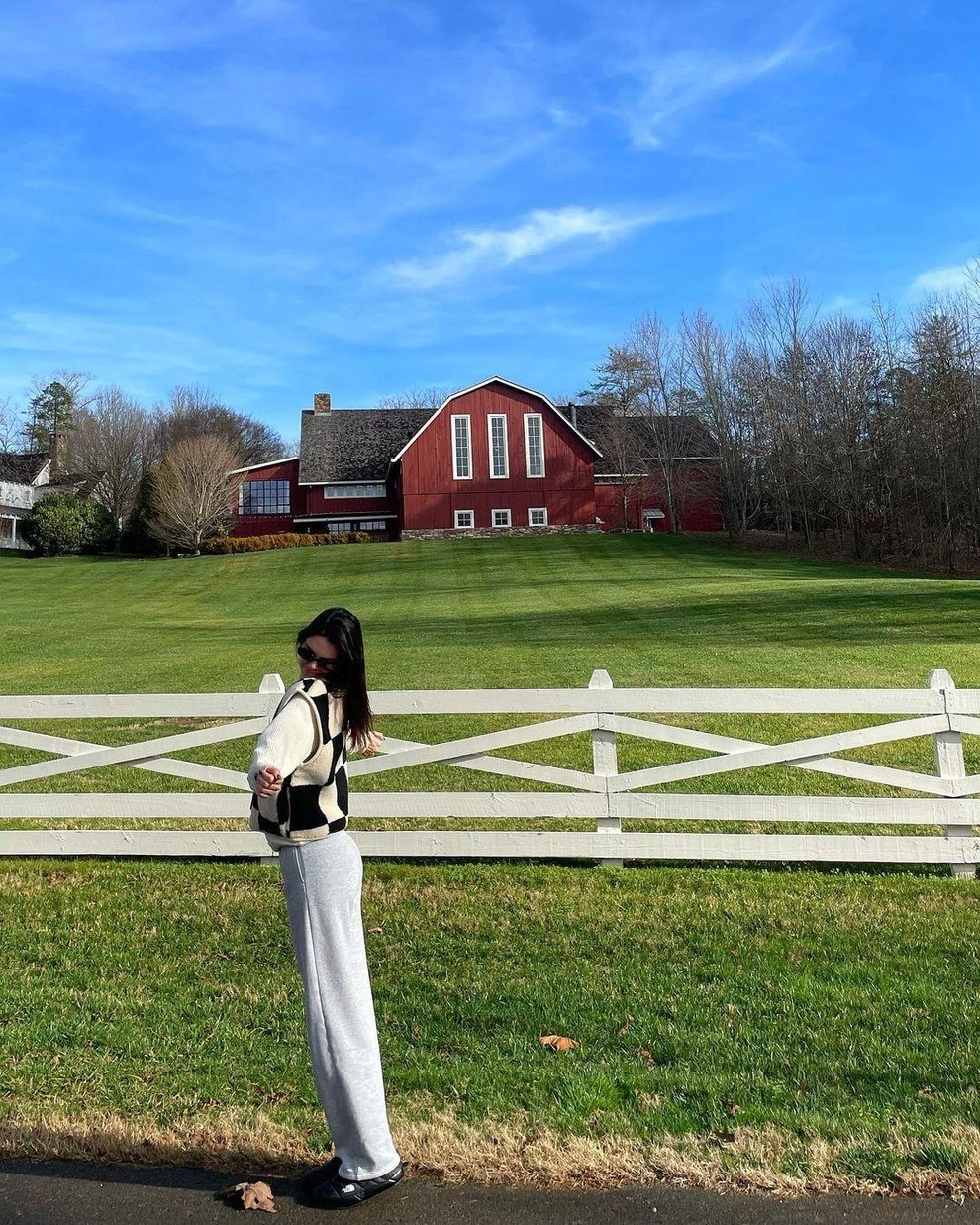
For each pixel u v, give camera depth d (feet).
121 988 15.08
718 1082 11.76
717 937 16.78
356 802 21.34
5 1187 9.93
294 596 106.73
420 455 157.28
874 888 19.13
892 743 32.78
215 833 21.66
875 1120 10.76
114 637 76.48
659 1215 9.24
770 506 168.66
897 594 78.48
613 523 179.52
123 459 198.80
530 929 17.35
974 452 120.98
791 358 150.00
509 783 28.96
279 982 15.20
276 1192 9.82
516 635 67.10
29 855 22.31
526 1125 10.87
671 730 20.52
